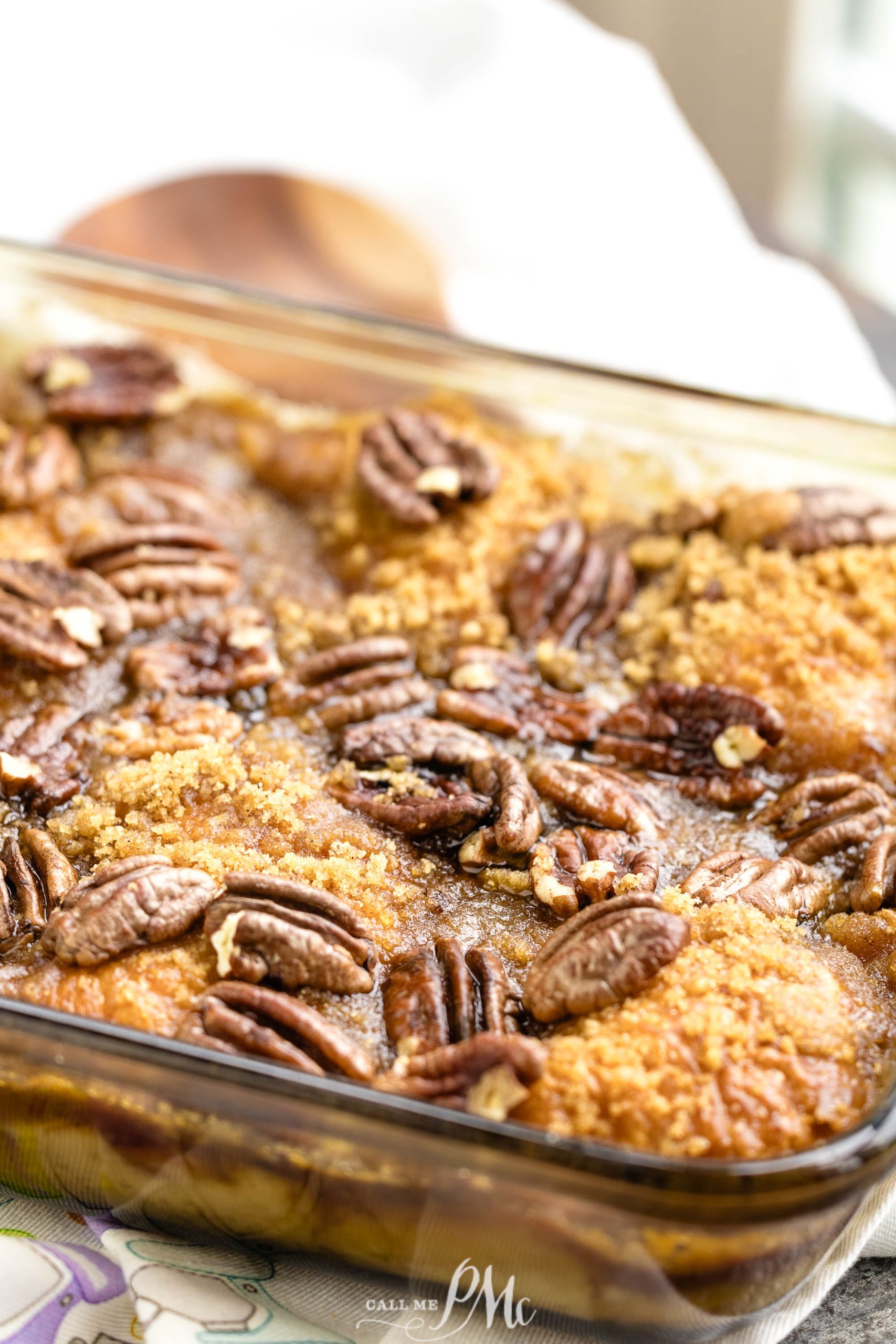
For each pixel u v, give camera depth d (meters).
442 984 0.56
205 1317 0.55
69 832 0.58
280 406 0.67
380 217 0.77
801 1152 0.52
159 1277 0.55
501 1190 0.52
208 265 0.77
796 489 0.64
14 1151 0.56
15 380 0.67
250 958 0.55
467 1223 0.53
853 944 0.57
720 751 0.60
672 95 1.00
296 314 0.66
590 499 0.65
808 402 0.73
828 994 0.55
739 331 0.75
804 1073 0.54
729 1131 0.53
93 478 0.66
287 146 0.80
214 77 0.81
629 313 0.77
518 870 0.58
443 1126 0.52
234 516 0.65
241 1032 0.54
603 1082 0.54
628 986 0.55
